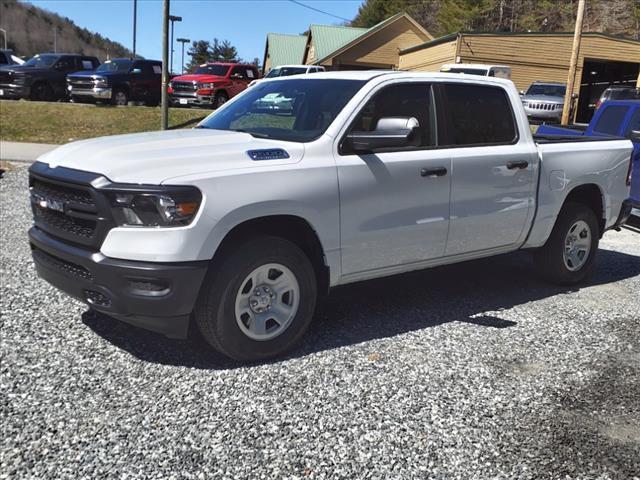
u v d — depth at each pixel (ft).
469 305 16.61
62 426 9.87
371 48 121.49
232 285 11.67
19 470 8.71
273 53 162.50
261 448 9.48
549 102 76.64
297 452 9.42
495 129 16.03
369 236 13.47
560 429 10.36
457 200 14.93
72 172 11.64
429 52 105.70
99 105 66.90
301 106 14.28
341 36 137.90
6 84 69.21
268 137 13.52
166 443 9.52
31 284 16.75
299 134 13.33
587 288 18.80
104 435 9.66
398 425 10.29
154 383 11.43
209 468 8.94
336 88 14.20
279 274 12.49
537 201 16.81
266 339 12.41
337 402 10.96
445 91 15.11
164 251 10.79
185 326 11.47
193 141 12.73
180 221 10.89
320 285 13.69
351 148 13.09
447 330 14.66
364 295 17.17
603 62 101.30
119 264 10.85
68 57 73.77
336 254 13.07
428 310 16.07
